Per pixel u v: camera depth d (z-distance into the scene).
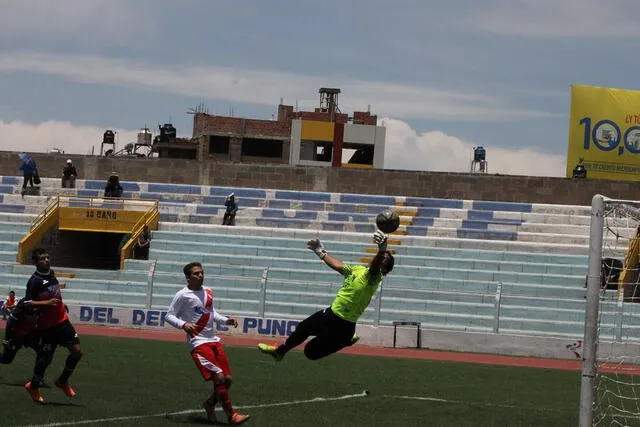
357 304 11.62
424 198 43.84
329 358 22.59
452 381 19.20
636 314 25.95
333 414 13.88
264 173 45.78
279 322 28.30
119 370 17.95
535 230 41.03
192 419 12.66
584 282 34.06
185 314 12.30
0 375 16.11
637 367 23.88
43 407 13.02
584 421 12.54
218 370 12.22
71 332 13.52
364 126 79.50
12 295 29.36
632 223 36.06
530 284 34.47
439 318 30.09
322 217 42.38
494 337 27.03
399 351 26.02
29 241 36.62
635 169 48.75
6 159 46.69
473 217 42.41
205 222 41.75
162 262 35.22
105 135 58.75
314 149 80.00
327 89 86.69
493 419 14.17
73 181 44.38
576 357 26.50
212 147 81.31
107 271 33.53
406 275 35.59
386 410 14.55
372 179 45.38
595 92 48.84
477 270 35.66
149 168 46.25
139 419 12.46
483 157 58.53
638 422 14.93
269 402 14.82
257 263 36.50
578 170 47.22
